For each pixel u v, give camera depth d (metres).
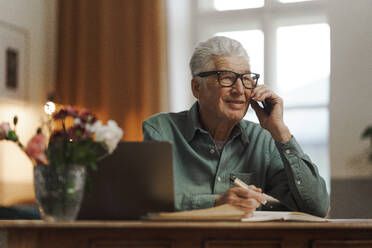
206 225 1.33
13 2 4.93
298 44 4.94
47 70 5.37
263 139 2.20
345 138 4.73
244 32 5.09
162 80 5.04
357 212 4.65
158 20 5.10
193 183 2.09
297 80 4.92
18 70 4.96
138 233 1.39
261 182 2.14
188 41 5.21
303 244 1.40
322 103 4.86
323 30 4.89
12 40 4.89
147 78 5.06
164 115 2.23
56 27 5.39
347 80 4.77
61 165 1.44
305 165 1.97
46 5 5.43
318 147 4.84
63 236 1.40
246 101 2.07
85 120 1.54
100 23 5.23
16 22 4.97
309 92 4.89
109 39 5.21
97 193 1.55
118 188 1.56
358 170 4.68
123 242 1.39
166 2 5.14
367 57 4.73
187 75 5.14
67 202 1.44
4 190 4.74
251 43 5.06
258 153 2.16
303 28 4.93
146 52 5.09
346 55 4.78
